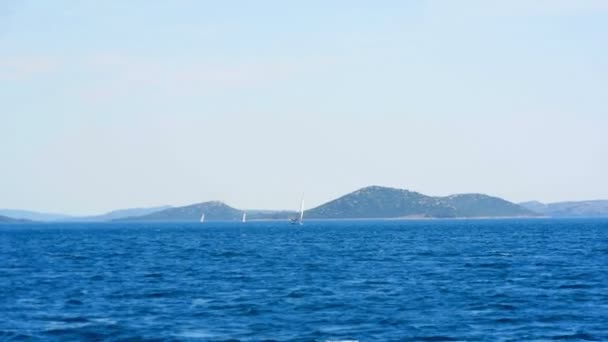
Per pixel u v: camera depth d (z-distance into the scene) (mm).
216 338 65938
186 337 66500
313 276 118875
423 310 80500
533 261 146875
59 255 185625
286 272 126875
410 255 171875
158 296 93938
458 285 103625
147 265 146625
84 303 87750
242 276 119750
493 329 69625
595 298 89062
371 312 79312
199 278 117062
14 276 123125
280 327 71000
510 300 87562
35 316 78188
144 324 73000
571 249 189500
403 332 68375
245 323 73188
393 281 109938
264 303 86250
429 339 65375
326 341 64562
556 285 102500
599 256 160250
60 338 66625
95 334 68188
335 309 81438
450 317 76000
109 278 118312
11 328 71188
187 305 85438
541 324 71875
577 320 73938
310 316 76938
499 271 124750
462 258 158750
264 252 191750
